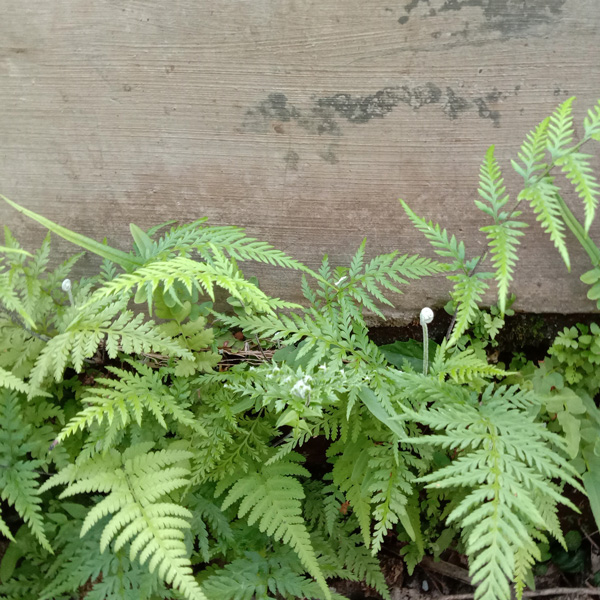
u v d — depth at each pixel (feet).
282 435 2.19
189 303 1.99
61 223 2.46
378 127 2.31
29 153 2.42
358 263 2.07
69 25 2.31
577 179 1.59
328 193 2.37
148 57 2.32
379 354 2.00
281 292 2.43
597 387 2.29
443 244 1.86
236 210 2.41
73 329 1.84
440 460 2.11
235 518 2.12
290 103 2.32
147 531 1.68
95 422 1.98
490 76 2.25
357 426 1.97
